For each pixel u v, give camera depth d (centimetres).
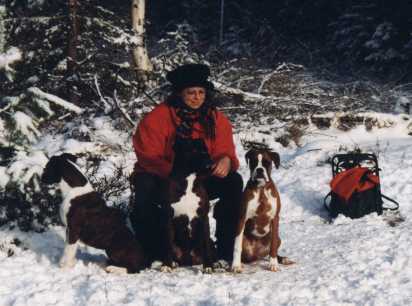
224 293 354
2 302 337
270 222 411
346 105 1037
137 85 955
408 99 1125
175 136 414
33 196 448
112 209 404
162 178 417
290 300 347
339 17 1573
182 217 397
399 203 591
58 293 343
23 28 878
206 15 2016
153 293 348
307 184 648
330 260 427
